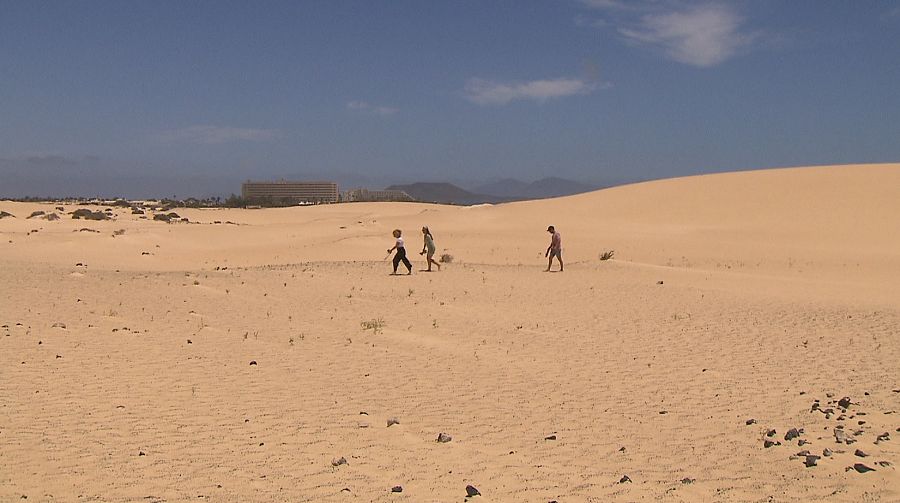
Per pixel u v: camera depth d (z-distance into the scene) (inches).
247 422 350.0
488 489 270.2
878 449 306.5
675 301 783.1
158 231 1903.3
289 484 272.1
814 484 269.6
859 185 2170.3
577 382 442.3
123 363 454.3
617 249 1638.8
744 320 658.2
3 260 1216.2
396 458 304.8
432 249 1064.8
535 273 1048.2
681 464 298.4
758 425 349.1
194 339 538.3
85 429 329.4
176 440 320.2
